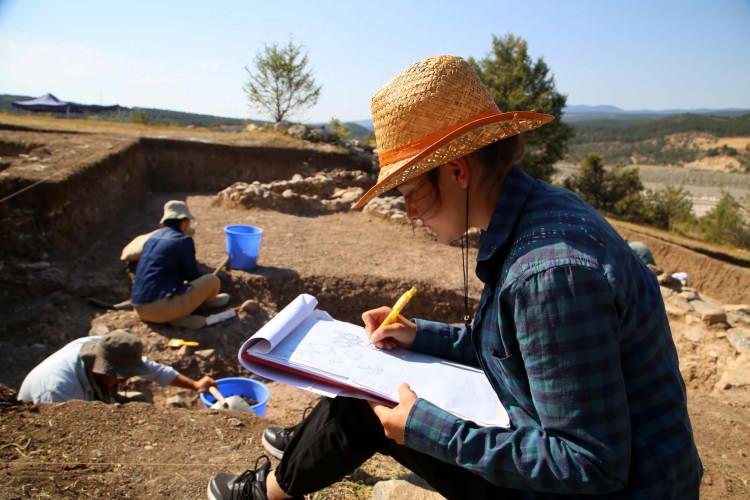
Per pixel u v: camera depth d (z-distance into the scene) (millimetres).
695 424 4062
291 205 10969
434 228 1464
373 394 1494
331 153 15055
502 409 1514
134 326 5527
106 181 8734
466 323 1733
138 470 2400
